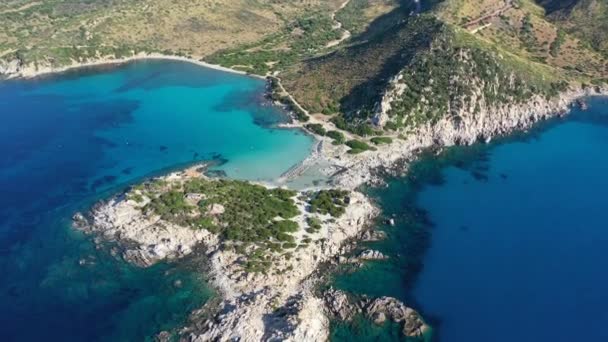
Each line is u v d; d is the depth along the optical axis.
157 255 130.00
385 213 151.62
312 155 178.62
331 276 127.00
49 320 115.12
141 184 153.12
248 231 134.38
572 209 154.00
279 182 162.88
